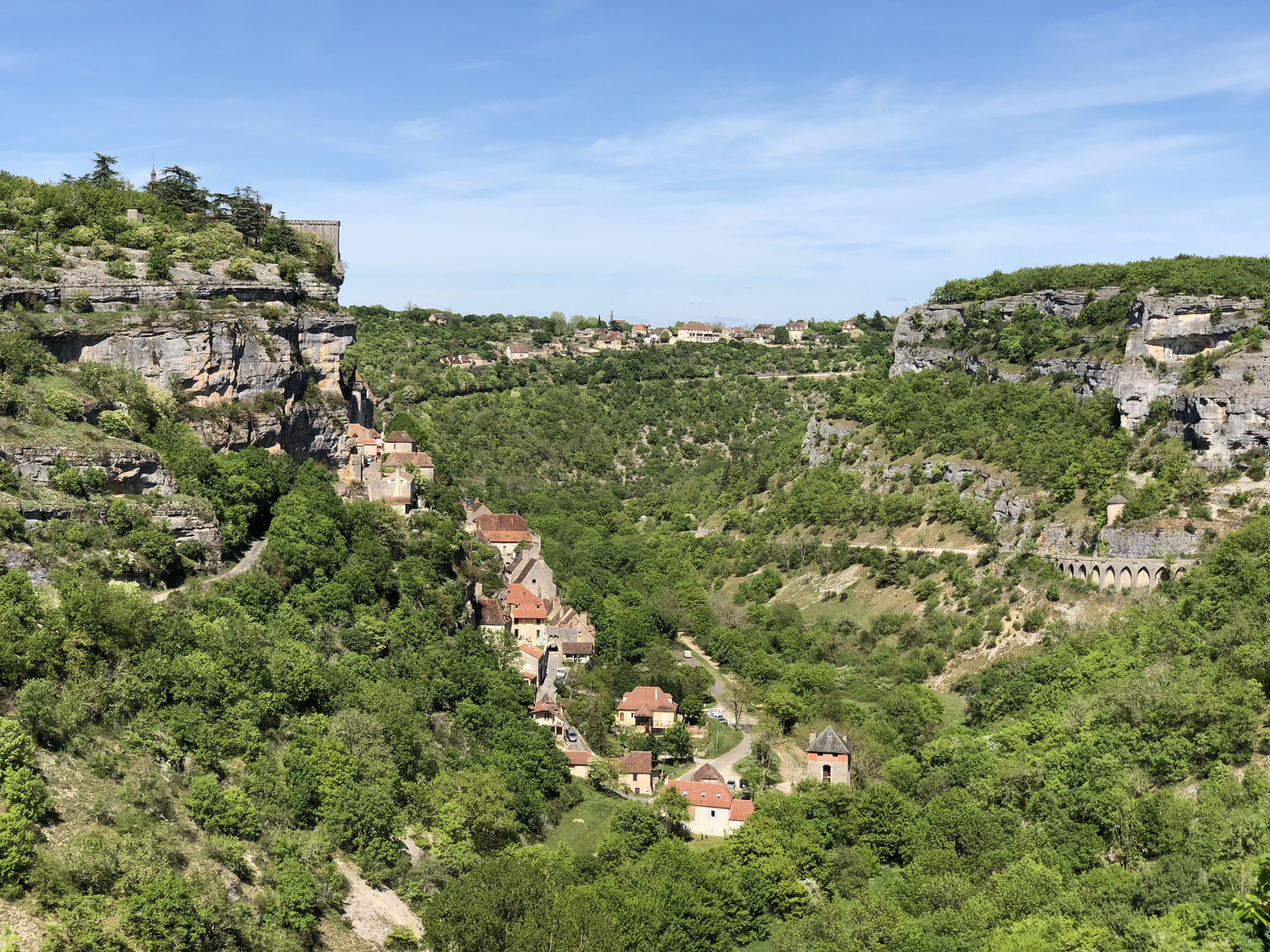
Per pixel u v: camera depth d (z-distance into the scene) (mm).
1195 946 111500
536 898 123250
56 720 112938
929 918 126875
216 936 104312
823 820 156125
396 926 121312
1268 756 147000
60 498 145625
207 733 124062
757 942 136125
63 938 94812
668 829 159625
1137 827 138750
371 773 136625
